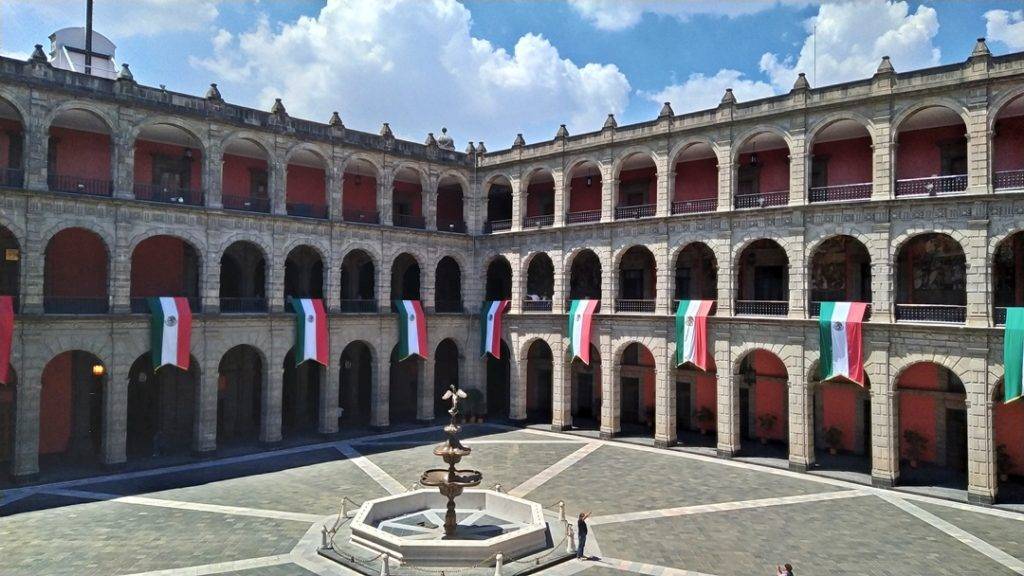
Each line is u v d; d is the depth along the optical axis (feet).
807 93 113.09
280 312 128.57
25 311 101.30
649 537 79.30
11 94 100.89
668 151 130.41
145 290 127.44
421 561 69.67
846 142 121.60
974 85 97.40
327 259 135.44
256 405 144.46
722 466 114.11
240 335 123.34
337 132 137.39
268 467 111.55
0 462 111.45
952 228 98.58
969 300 96.68
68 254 118.52
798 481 104.73
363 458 118.21
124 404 110.11
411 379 172.35
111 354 108.78
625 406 156.66
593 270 159.53
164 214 115.44
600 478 105.60
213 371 119.85
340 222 136.46
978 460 94.43
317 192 151.33
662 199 130.82
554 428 145.28
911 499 95.71
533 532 74.08
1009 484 104.22
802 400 111.45
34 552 72.28
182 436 131.54
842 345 106.42
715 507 90.94
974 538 79.66
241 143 130.11
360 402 161.38
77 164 119.75
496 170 158.81
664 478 105.70
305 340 129.39
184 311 114.73
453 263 173.47
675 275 141.59
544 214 166.30
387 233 144.56
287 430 143.23
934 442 114.52
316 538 77.41
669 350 127.85
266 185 142.20
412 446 128.36
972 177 97.66
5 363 96.94
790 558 73.10
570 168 145.89
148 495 94.58
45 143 103.91
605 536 79.56
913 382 117.29
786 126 115.96
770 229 116.67
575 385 166.09
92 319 106.83
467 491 88.58
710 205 134.72
